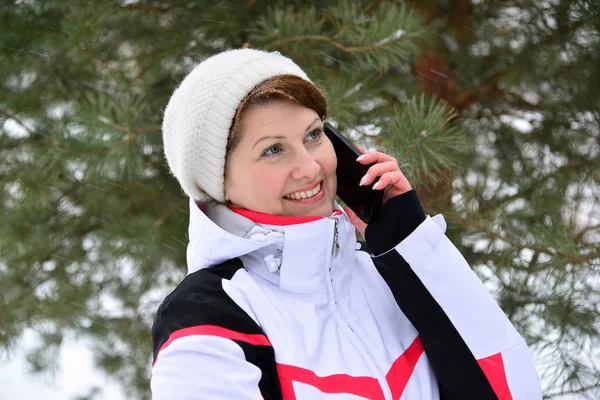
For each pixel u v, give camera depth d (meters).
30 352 3.25
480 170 2.93
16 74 2.70
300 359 1.06
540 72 2.90
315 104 1.12
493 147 3.08
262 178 1.10
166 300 1.12
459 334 1.15
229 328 1.04
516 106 3.15
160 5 2.77
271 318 1.09
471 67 3.00
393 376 1.14
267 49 2.40
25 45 2.52
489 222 2.37
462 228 2.49
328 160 1.15
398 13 2.38
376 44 2.27
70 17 2.34
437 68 3.01
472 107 3.17
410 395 1.14
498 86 3.09
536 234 2.31
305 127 1.10
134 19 2.73
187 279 1.14
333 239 1.12
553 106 2.96
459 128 2.84
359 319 1.17
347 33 2.34
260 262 1.15
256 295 1.11
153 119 2.64
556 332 2.51
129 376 3.41
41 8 2.55
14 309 2.80
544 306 2.50
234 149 1.11
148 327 3.23
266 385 1.02
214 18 2.63
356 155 1.23
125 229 2.65
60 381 3.77
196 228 1.16
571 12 2.82
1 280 2.85
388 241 1.18
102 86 2.66
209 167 1.13
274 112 1.09
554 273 2.27
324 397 1.05
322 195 1.16
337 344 1.11
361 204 1.23
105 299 3.21
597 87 2.83
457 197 2.54
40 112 2.65
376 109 2.71
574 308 2.41
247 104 1.09
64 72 2.56
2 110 2.64
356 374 1.09
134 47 2.78
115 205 2.77
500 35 2.97
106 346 3.39
